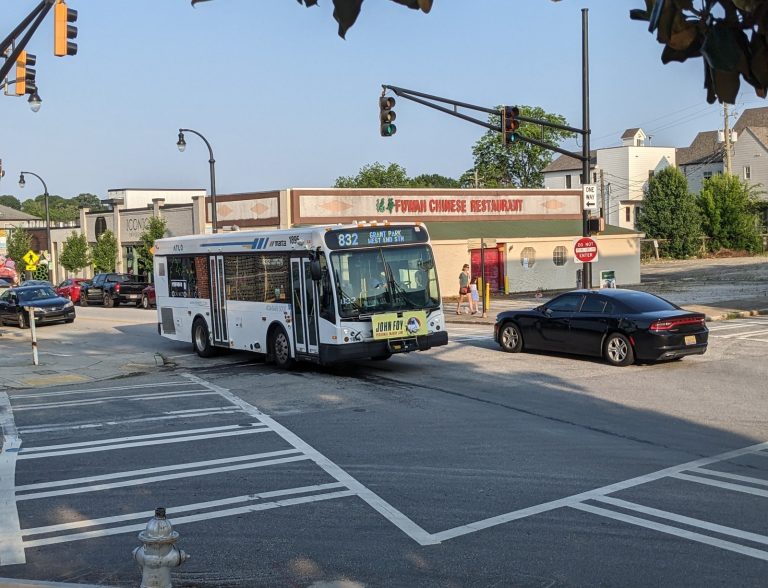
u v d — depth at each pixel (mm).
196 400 15445
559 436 11531
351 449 11094
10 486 9758
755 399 13898
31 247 73188
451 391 15539
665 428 11930
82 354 23891
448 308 36375
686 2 2012
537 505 8383
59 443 12062
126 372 20031
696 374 16484
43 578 6902
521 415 13109
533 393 15031
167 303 24016
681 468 9688
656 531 7496
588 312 18484
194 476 9969
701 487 8883
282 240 18406
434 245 41719
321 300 17172
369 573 6746
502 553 7074
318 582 6598
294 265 18062
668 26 2029
